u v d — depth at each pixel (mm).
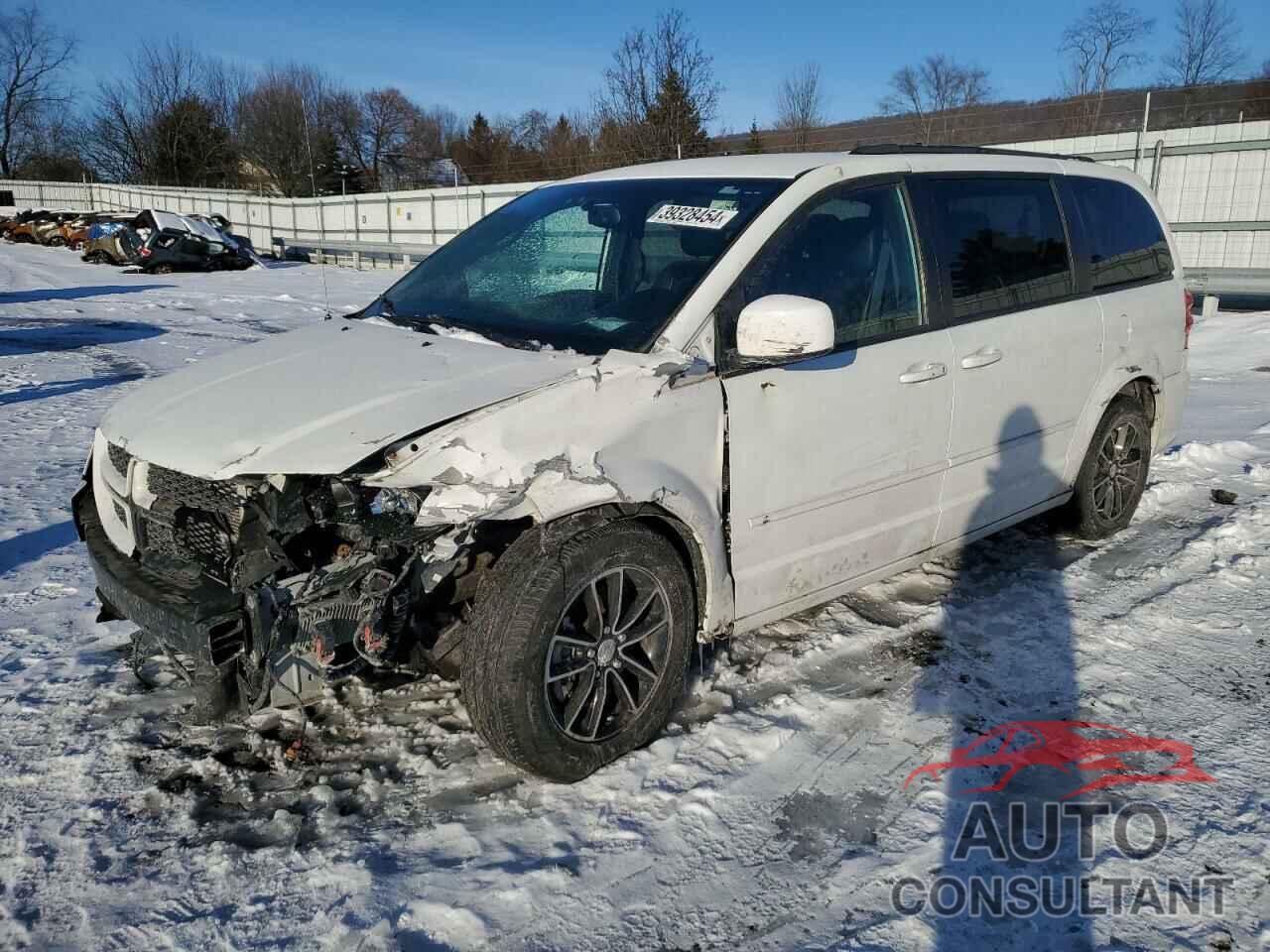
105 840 2770
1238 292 13688
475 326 3537
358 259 31047
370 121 66188
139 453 3014
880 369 3645
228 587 2789
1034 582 4590
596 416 2895
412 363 3170
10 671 3678
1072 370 4578
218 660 2680
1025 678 3693
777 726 3338
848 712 3449
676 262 3396
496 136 64438
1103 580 4617
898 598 4422
